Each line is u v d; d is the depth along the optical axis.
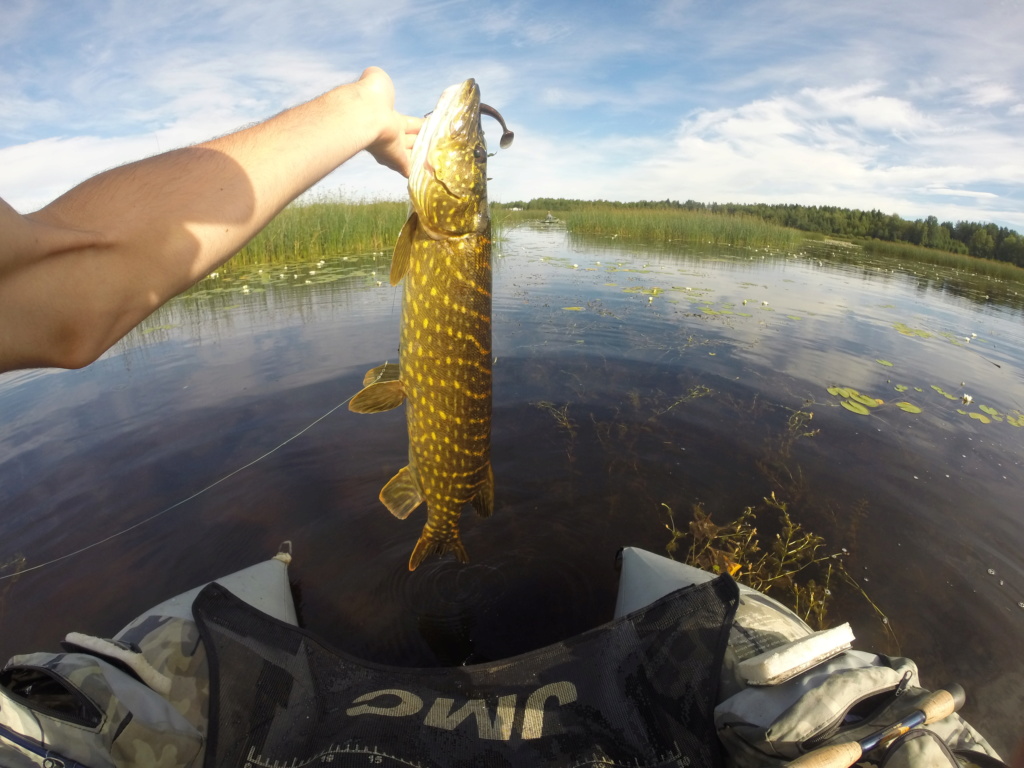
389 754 0.51
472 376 0.67
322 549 0.96
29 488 1.07
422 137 0.55
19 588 0.85
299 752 0.52
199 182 0.29
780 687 0.53
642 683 0.58
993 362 1.94
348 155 0.39
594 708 0.56
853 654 0.55
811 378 1.68
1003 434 1.38
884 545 0.98
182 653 0.61
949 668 0.75
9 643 0.76
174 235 0.27
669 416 1.41
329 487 1.12
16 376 1.60
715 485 1.15
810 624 0.82
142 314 0.27
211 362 1.69
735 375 1.67
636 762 0.52
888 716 0.46
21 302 0.23
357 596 0.88
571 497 1.11
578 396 1.51
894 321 2.46
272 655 0.60
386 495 0.73
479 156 0.60
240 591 0.75
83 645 0.57
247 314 2.21
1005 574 0.92
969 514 1.06
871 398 1.54
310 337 1.92
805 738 0.46
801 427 1.37
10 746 0.39
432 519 0.74
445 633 0.82
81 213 0.26
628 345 1.91
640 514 1.06
